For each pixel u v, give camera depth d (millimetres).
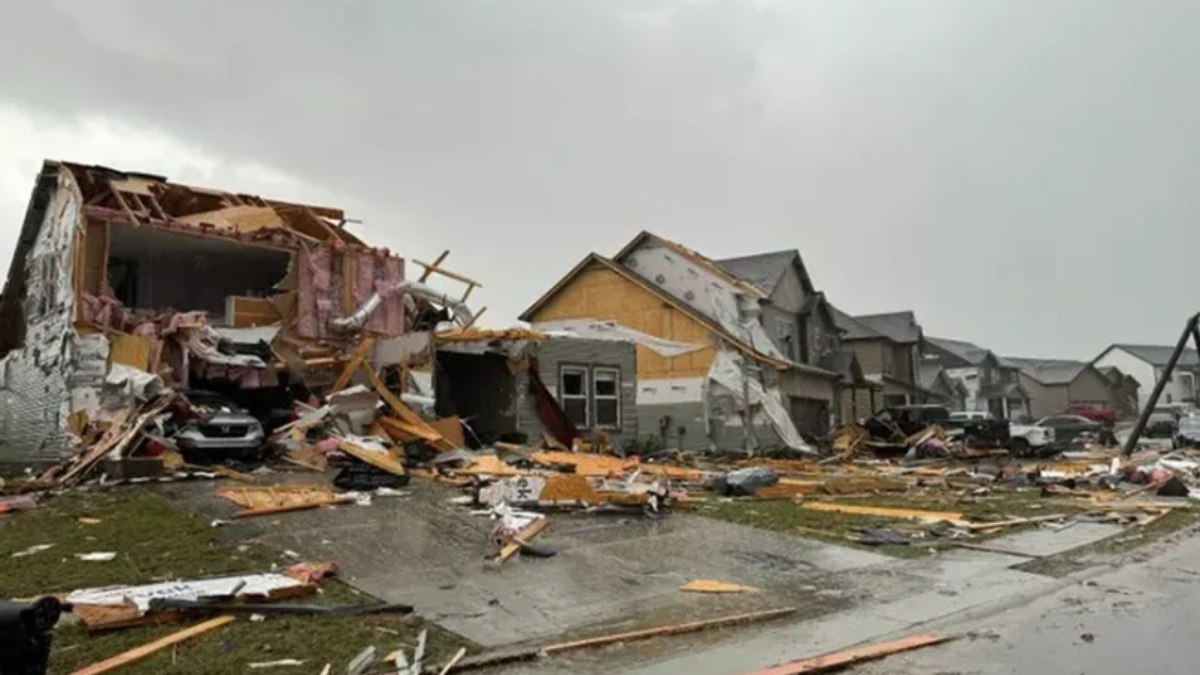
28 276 20438
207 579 6902
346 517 9805
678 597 7105
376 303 20453
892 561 8727
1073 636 6027
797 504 12742
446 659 5379
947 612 6777
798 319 34375
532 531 9336
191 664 5094
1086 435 36031
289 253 20328
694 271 30906
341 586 7004
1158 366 74250
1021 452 27969
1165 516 12141
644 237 32062
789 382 31359
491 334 19859
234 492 10961
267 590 6441
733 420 28219
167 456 12992
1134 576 8180
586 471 15383
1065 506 13117
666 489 12078
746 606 6848
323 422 15469
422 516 10023
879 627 6324
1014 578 8039
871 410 40406
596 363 22641
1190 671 5191
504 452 17641
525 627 6148
